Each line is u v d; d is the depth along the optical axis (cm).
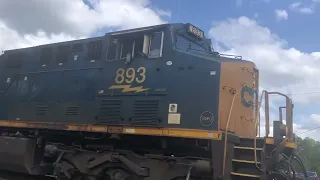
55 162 973
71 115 973
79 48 1034
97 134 939
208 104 773
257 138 750
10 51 1248
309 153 6131
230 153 735
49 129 1022
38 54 1150
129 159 859
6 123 1138
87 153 929
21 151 1020
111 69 927
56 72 1066
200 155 813
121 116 870
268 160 707
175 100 809
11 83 1191
